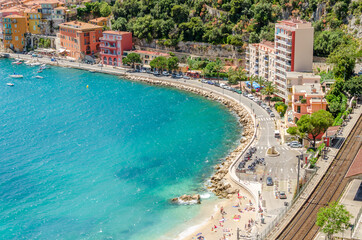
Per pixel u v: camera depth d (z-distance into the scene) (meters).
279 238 129.75
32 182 181.25
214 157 198.50
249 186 166.50
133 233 149.00
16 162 197.38
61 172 188.38
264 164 181.88
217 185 173.12
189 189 173.62
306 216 139.25
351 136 190.25
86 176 185.00
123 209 162.50
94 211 161.88
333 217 122.88
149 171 188.12
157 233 148.38
